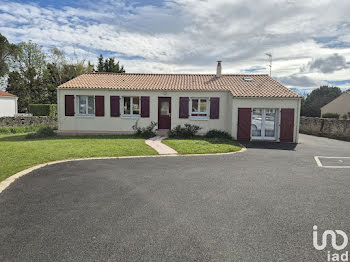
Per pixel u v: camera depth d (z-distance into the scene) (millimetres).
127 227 3594
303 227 3645
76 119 15023
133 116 15047
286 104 13508
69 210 4156
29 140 12328
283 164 7863
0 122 18953
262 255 2939
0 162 7188
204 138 13797
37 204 4391
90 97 15094
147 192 5090
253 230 3541
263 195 4977
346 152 10344
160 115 15156
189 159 8422
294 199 4770
